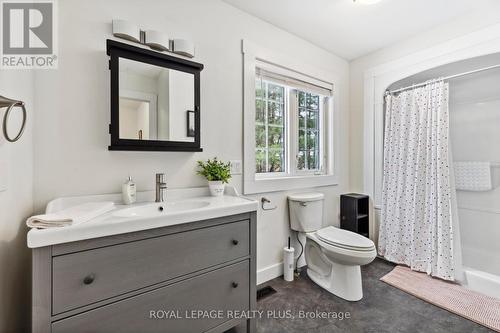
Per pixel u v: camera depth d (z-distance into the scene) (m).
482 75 2.41
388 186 2.47
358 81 2.77
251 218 1.40
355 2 1.79
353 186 2.83
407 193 2.34
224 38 1.79
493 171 2.43
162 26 1.50
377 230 2.62
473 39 1.91
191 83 1.56
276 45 2.12
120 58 1.30
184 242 1.14
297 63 2.28
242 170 1.91
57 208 1.14
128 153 1.39
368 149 2.67
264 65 2.07
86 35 1.26
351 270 1.81
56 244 0.84
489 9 1.83
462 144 2.64
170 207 1.39
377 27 2.15
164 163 1.52
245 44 1.90
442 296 1.82
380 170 2.58
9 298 0.95
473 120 2.56
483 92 2.47
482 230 2.48
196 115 1.58
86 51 1.26
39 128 1.16
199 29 1.66
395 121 2.44
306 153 2.55
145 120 1.39
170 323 1.11
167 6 1.52
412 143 2.30
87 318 0.91
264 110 2.20
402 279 2.09
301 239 2.26
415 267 2.26
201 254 1.20
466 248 2.57
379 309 1.68
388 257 2.45
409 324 1.52
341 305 1.73
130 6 1.39
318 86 2.52
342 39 2.36
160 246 1.07
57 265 0.85
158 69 1.44
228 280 1.30
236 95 1.86
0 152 0.86
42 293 0.83
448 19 2.02
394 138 2.44
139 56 1.36
